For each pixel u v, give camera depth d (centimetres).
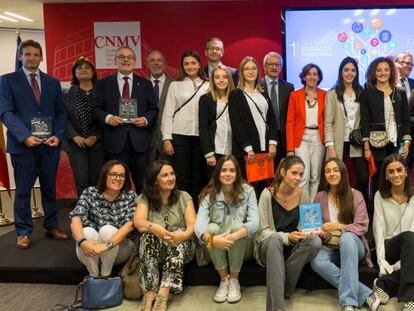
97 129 393
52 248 337
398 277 246
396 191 272
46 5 528
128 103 347
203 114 333
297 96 353
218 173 275
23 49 329
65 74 538
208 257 285
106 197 287
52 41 533
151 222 274
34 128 330
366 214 269
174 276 257
